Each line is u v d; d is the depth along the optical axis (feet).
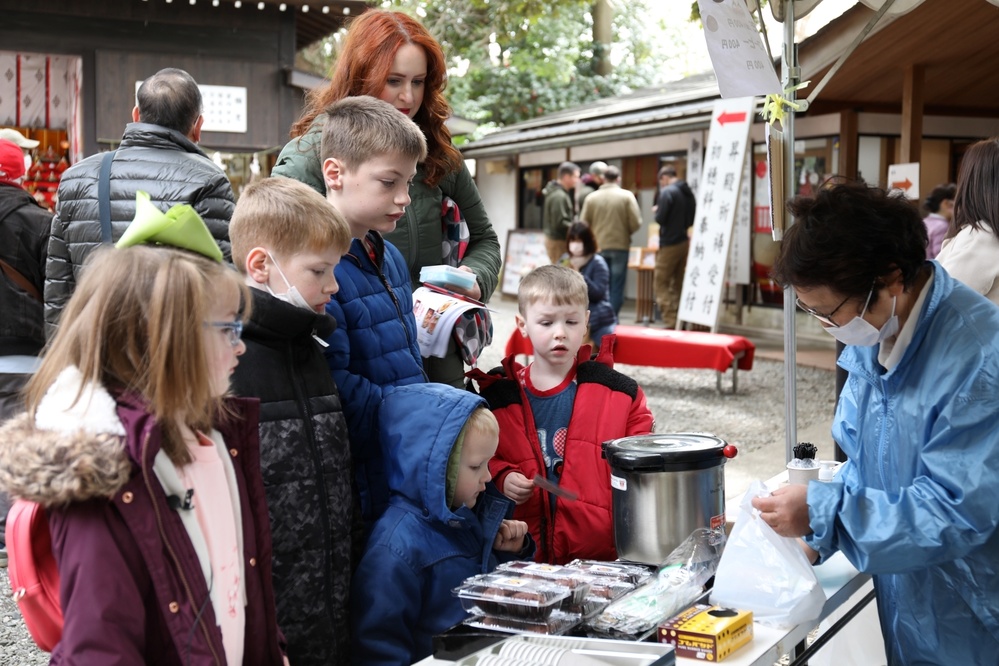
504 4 56.13
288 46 30.27
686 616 6.62
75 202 13.46
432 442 7.38
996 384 6.34
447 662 6.45
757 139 41.63
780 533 6.81
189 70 29.58
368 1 30.01
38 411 5.03
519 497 8.62
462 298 9.49
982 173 10.18
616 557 8.97
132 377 5.08
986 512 6.26
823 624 10.44
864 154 38.27
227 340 5.41
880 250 6.42
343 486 7.23
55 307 13.94
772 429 24.64
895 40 29.07
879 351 7.00
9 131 16.96
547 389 9.41
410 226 10.08
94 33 28.68
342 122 8.02
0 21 27.94
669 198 40.81
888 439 6.94
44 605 5.20
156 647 5.20
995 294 10.16
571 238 29.81
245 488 5.87
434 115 10.17
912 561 6.34
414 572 7.39
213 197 13.16
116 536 4.99
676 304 41.57
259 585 5.87
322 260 6.96
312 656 7.00
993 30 28.63
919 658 7.18
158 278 5.03
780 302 41.63
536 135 52.54
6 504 15.11
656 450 7.88
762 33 12.28
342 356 7.82
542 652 5.97
